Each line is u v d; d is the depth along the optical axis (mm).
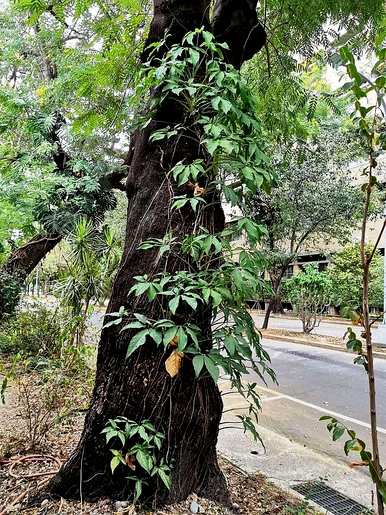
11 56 7465
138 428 1867
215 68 1886
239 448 3293
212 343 1966
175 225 2059
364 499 2514
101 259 5816
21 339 5625
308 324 11305
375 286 12422
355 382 6008
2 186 6820
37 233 8734
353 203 10367
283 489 2568
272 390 5551
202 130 2072
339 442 3668
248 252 1823
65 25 4426
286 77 3750
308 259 15797
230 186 1967
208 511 1999
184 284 1822
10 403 3768
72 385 3887
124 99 3740
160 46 2100
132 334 1993
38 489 2123
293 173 10047
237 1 2365
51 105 6184
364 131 1392
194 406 2006
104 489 1977
